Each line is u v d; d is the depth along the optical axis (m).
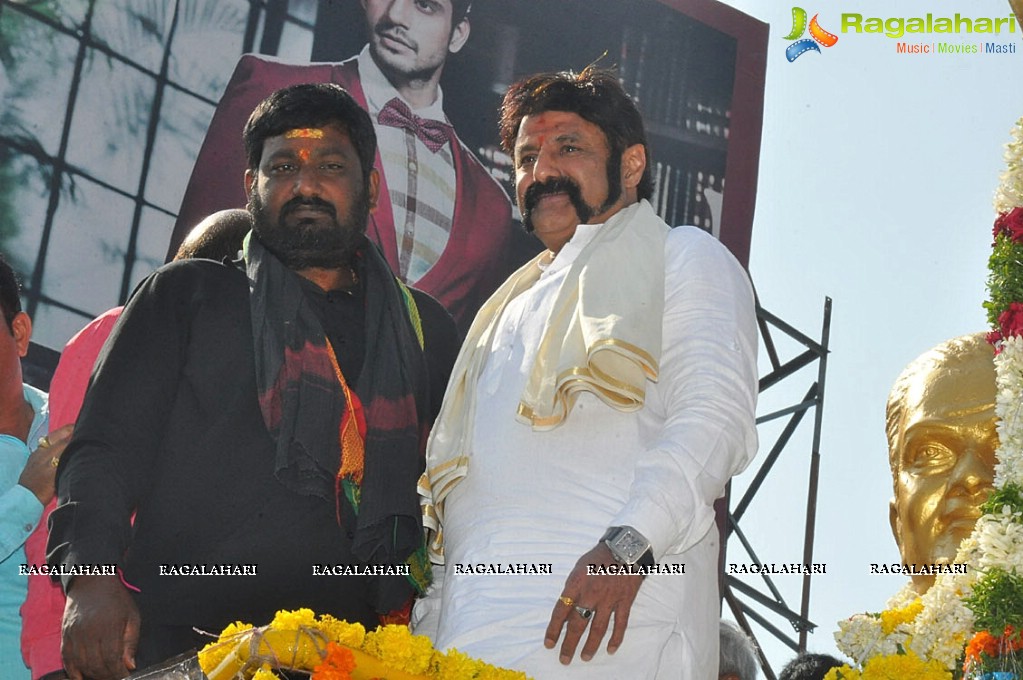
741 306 3.92
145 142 9.03
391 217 9.70
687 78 10.69
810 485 9.77
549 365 3.80
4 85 8.72
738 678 5.50
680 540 3.57
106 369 3.88
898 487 5.37
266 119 4.18
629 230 4.03
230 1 9.42
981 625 3.93
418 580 4.07
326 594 3.85
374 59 9.82
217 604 3.79
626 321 3.75
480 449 3.86
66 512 3.68
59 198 8.74
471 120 10.05
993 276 4.27
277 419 3.86
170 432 3.88
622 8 10.59
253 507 3.83
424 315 4.51
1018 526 3.95
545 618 3.57
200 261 4.11
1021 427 4.08
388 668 3.36
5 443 5.32
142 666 3.75
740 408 3.73
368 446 3.95
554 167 4.12
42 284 8.59
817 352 9.86
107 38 9.00
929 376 5.38
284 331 3.95
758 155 10.76
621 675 3.57
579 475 3.73
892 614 4.23
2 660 5.12
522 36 10.28
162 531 3.81
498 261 9.97
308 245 4.08
